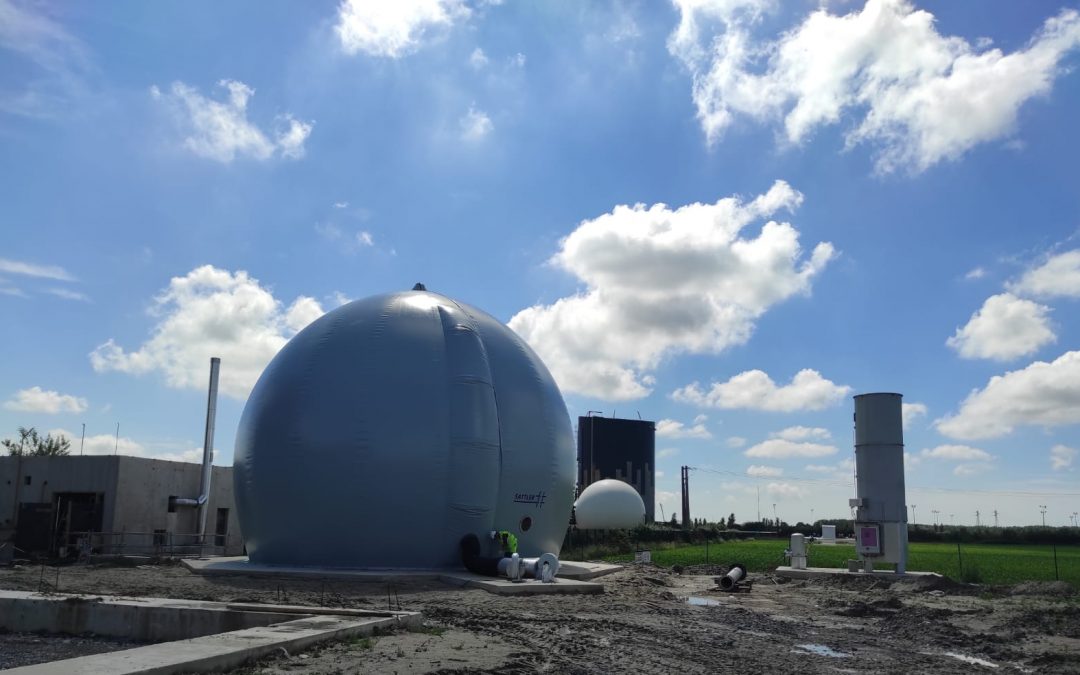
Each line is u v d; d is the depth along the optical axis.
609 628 15.73
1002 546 79.94
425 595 20.56
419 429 24.70
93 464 36.00
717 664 12.57
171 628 16.45
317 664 11.07
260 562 26.23
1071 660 13.94
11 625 17.64
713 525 105.56
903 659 13.72
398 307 27.28
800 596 23.64
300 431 25.03
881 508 27.92
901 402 28.56
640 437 130.75
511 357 27.97
